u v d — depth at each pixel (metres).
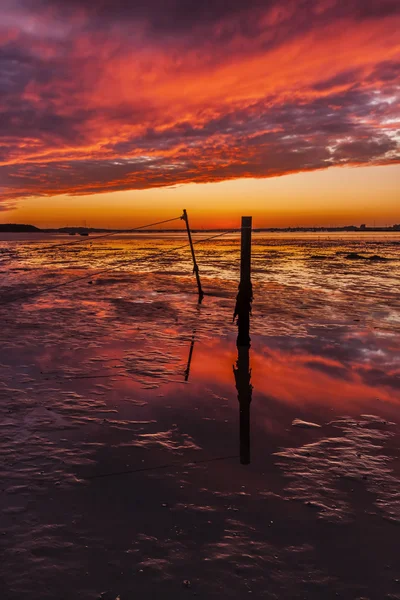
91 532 3.98
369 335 12.48
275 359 10.11
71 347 10.86
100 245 96.12
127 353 10.38
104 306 17.38
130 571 3.51
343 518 4.28
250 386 8.24
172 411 6.96
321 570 3.58
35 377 8.47
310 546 3.86
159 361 9.78
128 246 88.81
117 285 24.55
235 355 10.43
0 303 17.86
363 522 4.22
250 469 5.21
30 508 4.32
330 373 9.05
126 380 8.44
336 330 13.16
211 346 11.27
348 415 6.91
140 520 4.18
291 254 60.09
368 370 9.23
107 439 5.91
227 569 3.56
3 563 3.56
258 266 39.38
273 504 4.49
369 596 3.32
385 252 64.88
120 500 4.50
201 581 3.43
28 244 100.62
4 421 6.41
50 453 5.48
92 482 4.83
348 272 33.19
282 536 3.99
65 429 6.20
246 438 6.04
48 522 4.11
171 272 33.00
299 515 4.31
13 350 10.46
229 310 16.78
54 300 18.89
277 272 33.34
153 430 6.23
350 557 3.74
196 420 6.63
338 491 4.77
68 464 5.21
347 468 5.27
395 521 4.24
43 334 12.24
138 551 3.74
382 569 3.60
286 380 8.62
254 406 7.25
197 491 4.71
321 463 5.39
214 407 7.16
